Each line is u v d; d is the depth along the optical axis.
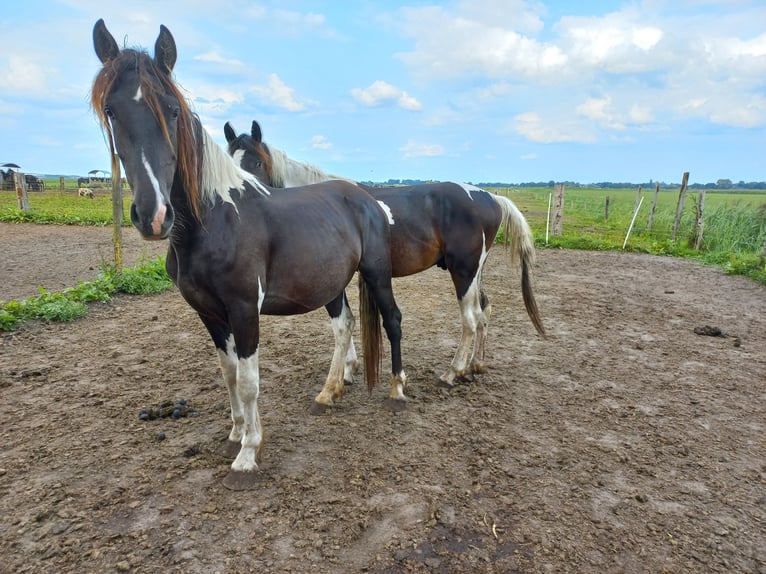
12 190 29.25
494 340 5.20
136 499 2.42
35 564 2.00
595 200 41.31
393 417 3.39
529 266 4.34
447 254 4.12
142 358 4.38
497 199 4.30
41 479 2.56
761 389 3.98
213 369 4.17
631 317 6.23
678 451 3.00
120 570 1.98
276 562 2.05
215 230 2.29
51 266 8.29
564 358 4.66
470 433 3.18
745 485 2.67
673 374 4.29
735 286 8.35
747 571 2.07
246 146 4.50
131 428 3.14
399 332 3.52
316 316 5.97
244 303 2.39
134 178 1.94
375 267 3.35
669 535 2.27
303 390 3.82
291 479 2.62
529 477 2.70
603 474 2.75
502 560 2.08
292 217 2.65
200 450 2.89
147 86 1.96
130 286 6.66
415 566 2.04
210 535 2.19
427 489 2.57
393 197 4.10
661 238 14.70
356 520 2.31
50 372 4.00
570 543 2.20
